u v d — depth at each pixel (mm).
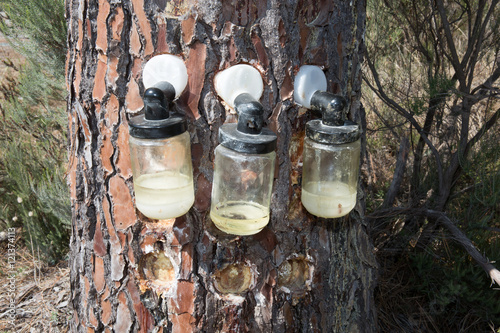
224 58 1180
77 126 1403
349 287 1623
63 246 2904
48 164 3051
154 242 1349
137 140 1092
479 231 2426
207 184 1275
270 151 1027
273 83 1226
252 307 1393
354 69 1441
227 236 1322
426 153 2875
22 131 3309
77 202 1457
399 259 2582
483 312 2230
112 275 1435
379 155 3318
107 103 1281
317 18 1240
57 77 2986
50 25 2768
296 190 1364
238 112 1044
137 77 1220
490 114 2926
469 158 2469
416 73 2805
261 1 1156
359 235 1671
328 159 1197
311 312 1495
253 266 1356
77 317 1651
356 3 1389
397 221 2660
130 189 1329
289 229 1372
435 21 2348
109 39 1212
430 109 2449
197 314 1366
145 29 1171
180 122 1067
